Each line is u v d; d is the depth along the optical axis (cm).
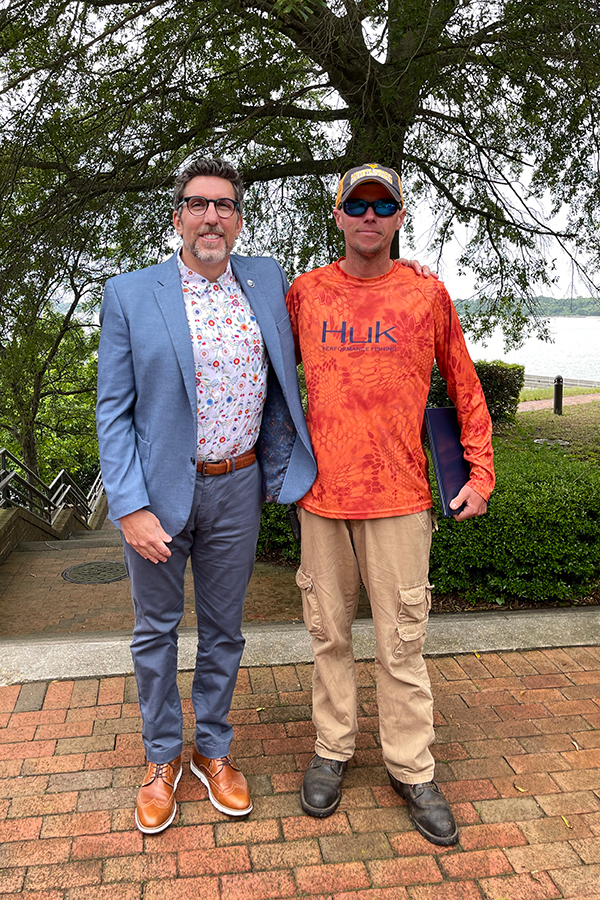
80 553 724
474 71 677
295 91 663
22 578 630
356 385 212
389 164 661
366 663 318
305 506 226
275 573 564
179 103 656
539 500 434
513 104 739
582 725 275
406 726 225
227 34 623
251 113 675
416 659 226
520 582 436
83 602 566
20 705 279
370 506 216
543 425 1288
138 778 240
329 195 762
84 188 684
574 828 222
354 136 656
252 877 201
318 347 217
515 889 199
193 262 205
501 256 935
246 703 287
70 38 620
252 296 213
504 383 1267
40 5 604
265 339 212
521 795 237
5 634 496
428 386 223
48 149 683
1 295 691
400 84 609
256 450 232
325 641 232
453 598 450
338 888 198
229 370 203
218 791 227
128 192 688
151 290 201
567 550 432
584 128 689
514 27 600
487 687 302
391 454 215
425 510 223
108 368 201
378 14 552
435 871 205
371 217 203
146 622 216
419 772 224
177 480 205
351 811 228
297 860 208
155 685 219
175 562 214
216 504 212
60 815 223
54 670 301
